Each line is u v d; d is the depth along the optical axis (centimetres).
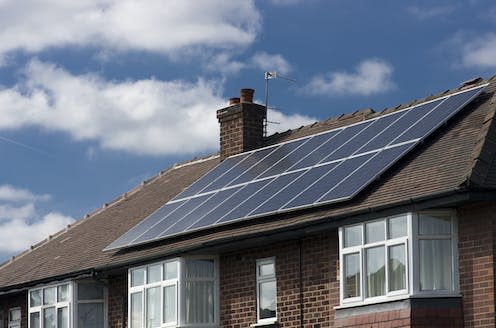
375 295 2567
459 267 2483
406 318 2469
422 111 2925
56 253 3891
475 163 2439
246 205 2966
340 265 2653
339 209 2656
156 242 3209
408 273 2483
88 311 3472
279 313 2881
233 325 3017
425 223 2503
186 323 3033
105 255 3434
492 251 2419
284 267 2886
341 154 2953
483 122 2655
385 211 2536
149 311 3162
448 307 2469
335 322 2652
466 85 3055
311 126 3462
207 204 3181
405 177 2617
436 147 2691
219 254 3089
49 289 3588
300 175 2969
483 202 2444
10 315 3862
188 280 3061
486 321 2417
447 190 2397
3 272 4097
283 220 2800
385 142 2850
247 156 3416
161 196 3759
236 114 3562
